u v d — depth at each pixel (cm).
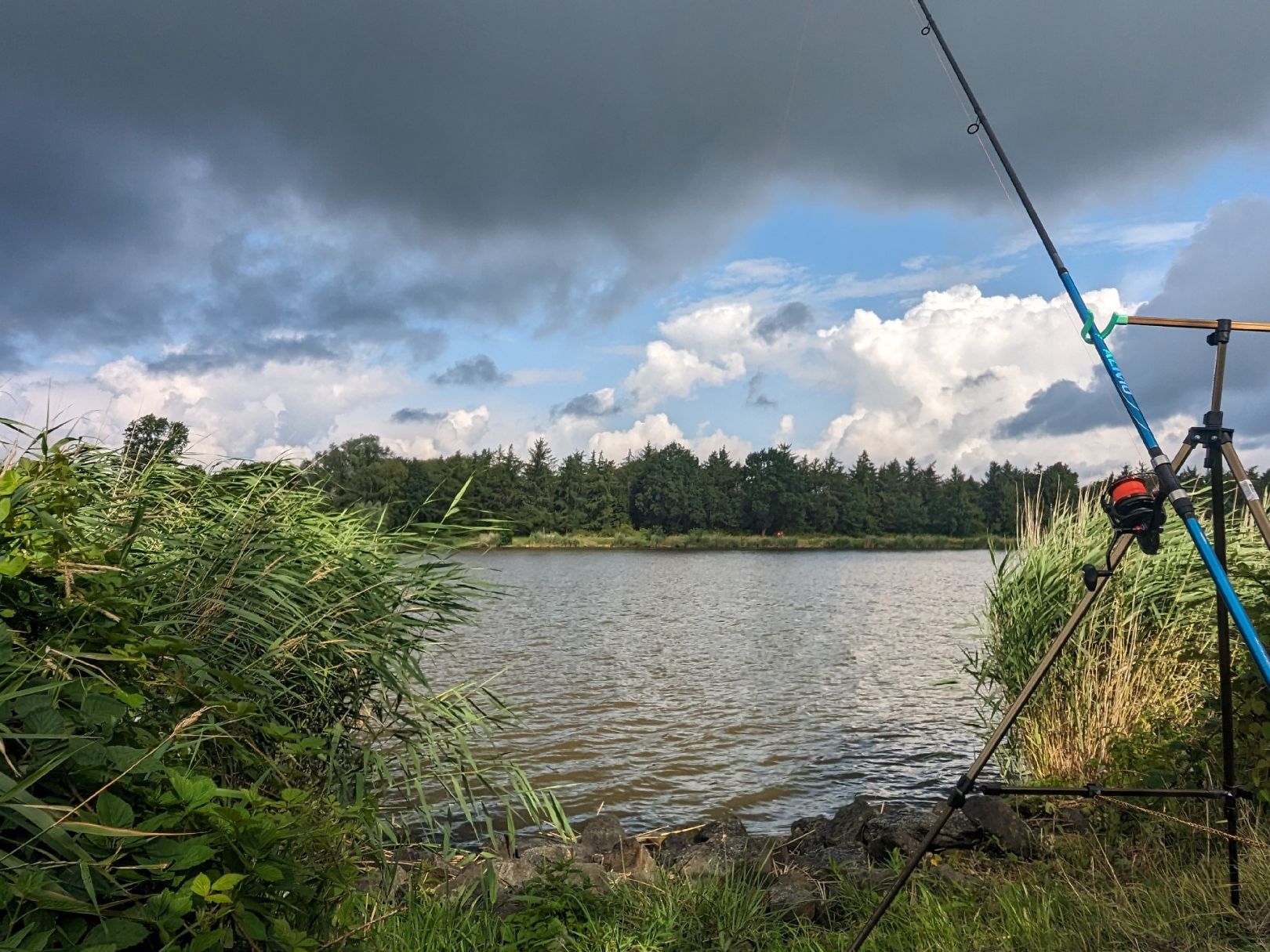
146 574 366
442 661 1702
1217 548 312
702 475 11938
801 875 462
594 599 3366
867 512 11881
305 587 466
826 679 1536
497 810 741
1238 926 318
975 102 316
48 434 277
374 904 363
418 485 5578
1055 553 731
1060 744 666
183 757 263
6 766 192
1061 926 344
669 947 371
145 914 182
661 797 838
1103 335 284
